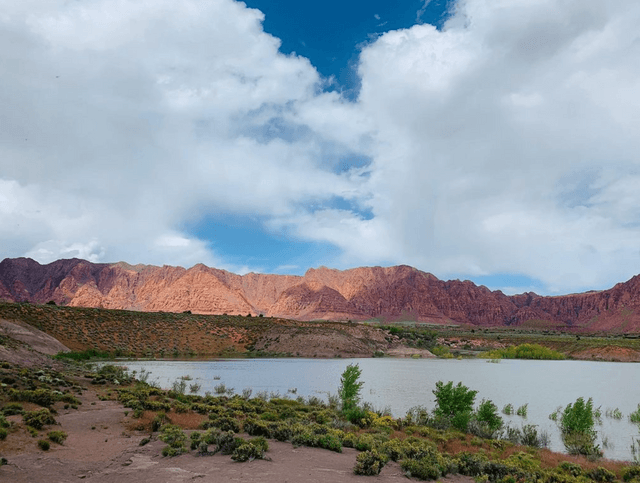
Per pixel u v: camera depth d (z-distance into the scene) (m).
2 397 22.36
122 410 23.53
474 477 15.68
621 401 44.12
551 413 36.34
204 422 20.12
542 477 15.92
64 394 26.36
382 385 52.09
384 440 20.19
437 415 28.52
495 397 44.97
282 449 16.91
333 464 14.98
